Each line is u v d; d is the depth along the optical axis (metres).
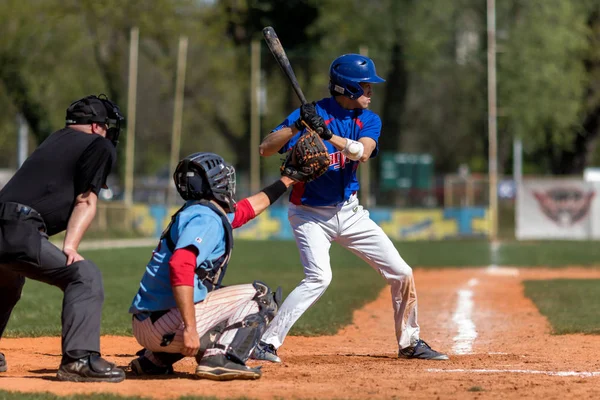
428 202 111.94
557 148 140.38
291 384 18.31
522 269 65.00
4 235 17.81
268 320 19.09
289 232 100.62
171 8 119.38
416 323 23.23
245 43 127.31
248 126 122.75
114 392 16.91
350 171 21.84
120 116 19.28
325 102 21.98
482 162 151.38
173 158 98.88
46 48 116.94
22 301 38.38
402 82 128.38
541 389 17.94
